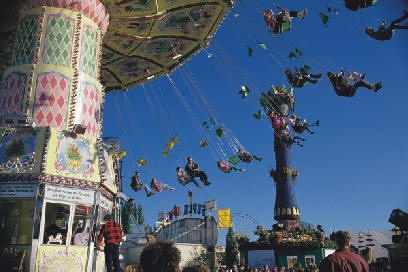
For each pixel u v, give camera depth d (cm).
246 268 2564
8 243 1048
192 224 2772
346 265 463
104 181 1120
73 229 1159
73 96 1180
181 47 1775
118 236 1045
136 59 1831
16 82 1177
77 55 1230
